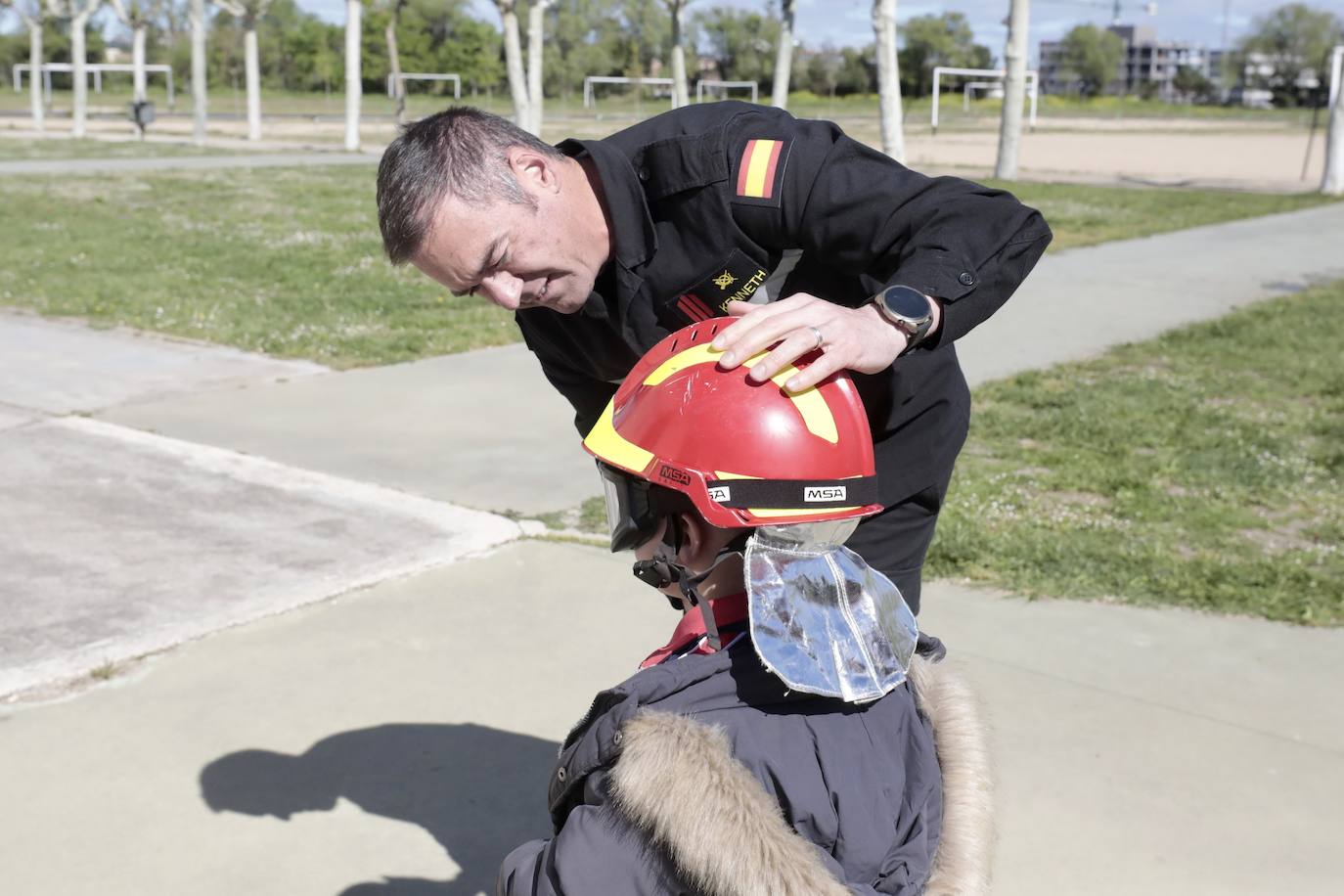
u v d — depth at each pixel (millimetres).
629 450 1585
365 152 33250
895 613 1560
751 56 93438
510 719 3807
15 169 25031
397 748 3625
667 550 1588
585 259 2121
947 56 99375
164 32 87812
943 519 5688
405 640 4316
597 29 89938
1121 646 4438
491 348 9289
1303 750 3740
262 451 6504
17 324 9883
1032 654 4348
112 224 16609
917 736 1580
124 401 7500
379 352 9039
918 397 2348
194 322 10039
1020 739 3758
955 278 1798
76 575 4789
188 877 3033
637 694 1438
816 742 1450
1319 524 5855
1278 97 120375
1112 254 15375
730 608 1561
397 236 1963
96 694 3893
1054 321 11039
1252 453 6988
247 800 3357
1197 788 3514
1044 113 86188
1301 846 3258
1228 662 4324
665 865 1385
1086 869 3139
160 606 4520
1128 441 7195
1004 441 7195
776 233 2119
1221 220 19344
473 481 6074
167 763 3521
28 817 3254
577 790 1508
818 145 2119
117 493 5766
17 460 6250
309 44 93562
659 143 2129
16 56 93625
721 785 1349
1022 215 1914
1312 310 11680
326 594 4656
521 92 28531
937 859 1563
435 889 3020
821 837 1433
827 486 1528
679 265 2162
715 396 1533
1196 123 70250
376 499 5742
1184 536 5625
